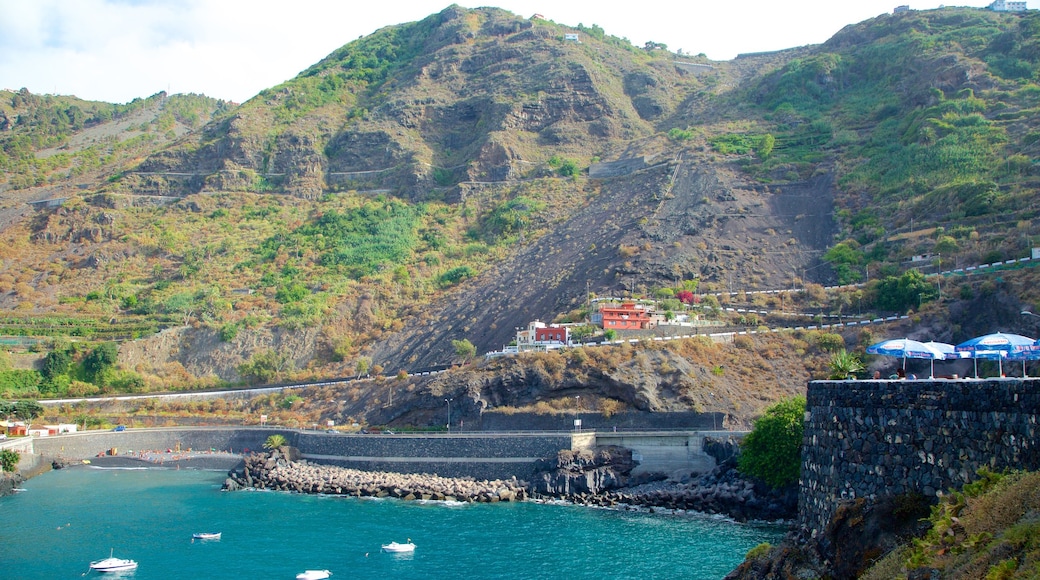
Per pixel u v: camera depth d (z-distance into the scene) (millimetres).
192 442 180875
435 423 162375
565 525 113625
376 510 126062
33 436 176875
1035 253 164500
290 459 158625
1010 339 62688
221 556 100125
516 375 158875
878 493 53500
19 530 114438
